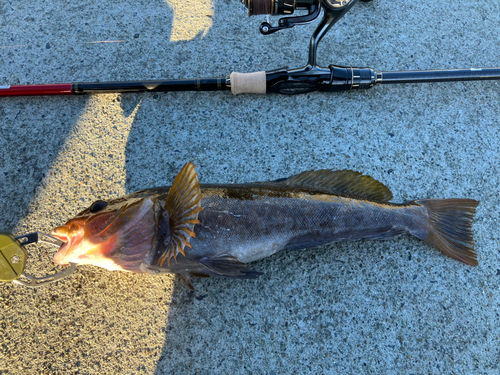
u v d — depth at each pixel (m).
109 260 0.30
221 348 0.33
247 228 0.32
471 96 0.41
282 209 0.32
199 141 0.39
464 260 0.34
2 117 0.39
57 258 0.30
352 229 0.33
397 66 0.42
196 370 0.32
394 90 0.41
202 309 0.33
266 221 0.32
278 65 0.42
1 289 0.33
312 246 0.33
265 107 0.40
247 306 0.33
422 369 0.33
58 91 0.38
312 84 0.38
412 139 0.39
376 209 0.34
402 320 0.34
